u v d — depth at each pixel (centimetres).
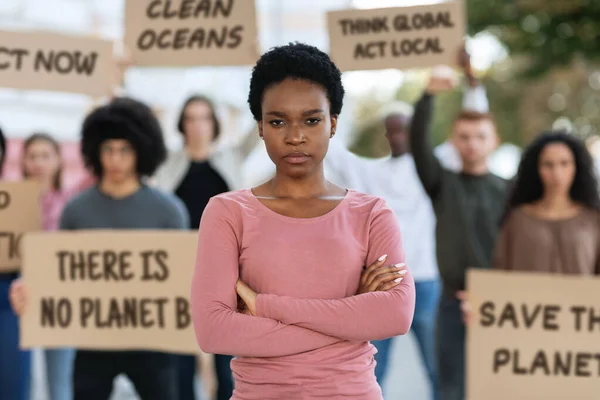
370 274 329
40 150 806
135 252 573
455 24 599
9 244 611
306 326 317
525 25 1598
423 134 648
